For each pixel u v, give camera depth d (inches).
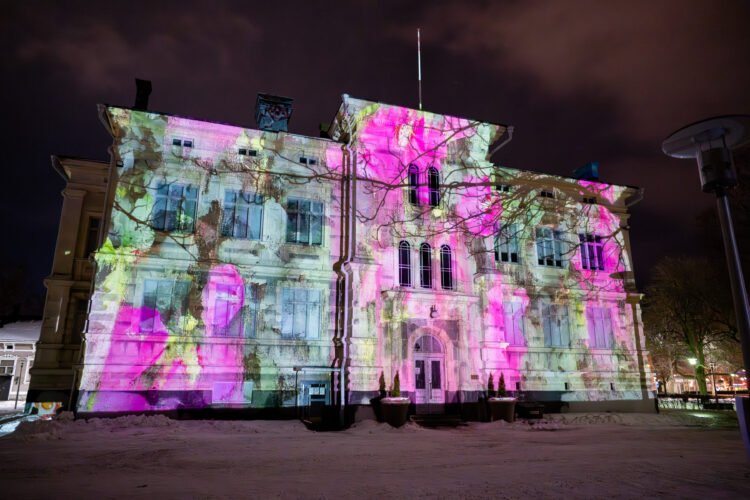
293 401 753.6
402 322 810.8
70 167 903.7
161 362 708.0
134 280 722.2
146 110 786.2
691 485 294.4
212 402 718.5
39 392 827.4
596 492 277.1
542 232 1006.4
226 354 741.3
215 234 776.9
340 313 808.9
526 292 950.4
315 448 480.7
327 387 775.7
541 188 1016.2
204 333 737.0
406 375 792.9
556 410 911.7
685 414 967.0
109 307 701.9
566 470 349.4
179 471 350.0
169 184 780.0
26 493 272.4
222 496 266.7
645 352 1010.7
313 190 846.5
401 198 864.9
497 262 946.1
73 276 874.1
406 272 850.8
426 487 292.7
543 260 991.6
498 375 844.0
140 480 314.5
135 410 682.8
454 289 863.1
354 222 816.9
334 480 316.2
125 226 736.3
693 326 1485.0
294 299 799.1
